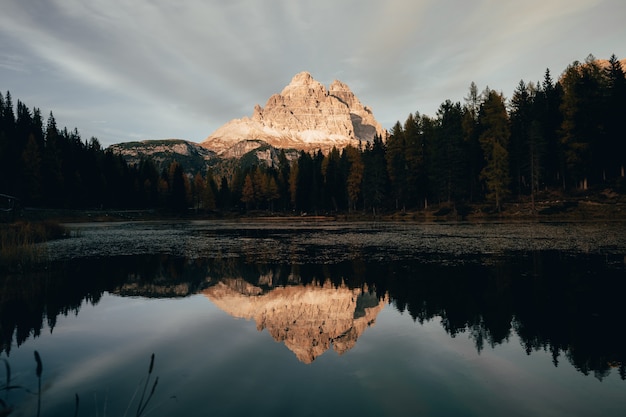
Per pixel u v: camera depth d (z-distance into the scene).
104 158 101.50
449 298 10.66
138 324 8.83
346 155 91.25
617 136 46.31
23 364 6.38
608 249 18.95
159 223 69.88
